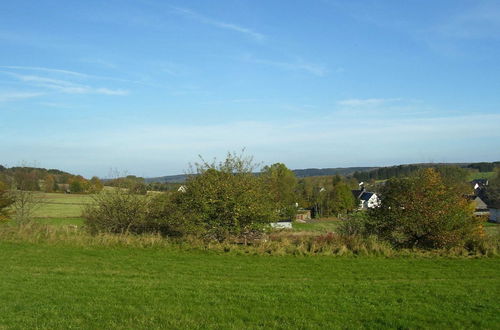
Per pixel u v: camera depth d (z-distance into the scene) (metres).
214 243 21.47
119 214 25.34
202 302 10.59
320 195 70.88
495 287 12.95
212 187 22.11
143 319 9.22
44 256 17.66
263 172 24.09
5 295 10.97
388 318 9.45
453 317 9.56
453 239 20.92
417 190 21.94
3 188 35.94
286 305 10.43
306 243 20.81
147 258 17.78
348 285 12.91
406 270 16.00
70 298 10.80
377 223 22.67
